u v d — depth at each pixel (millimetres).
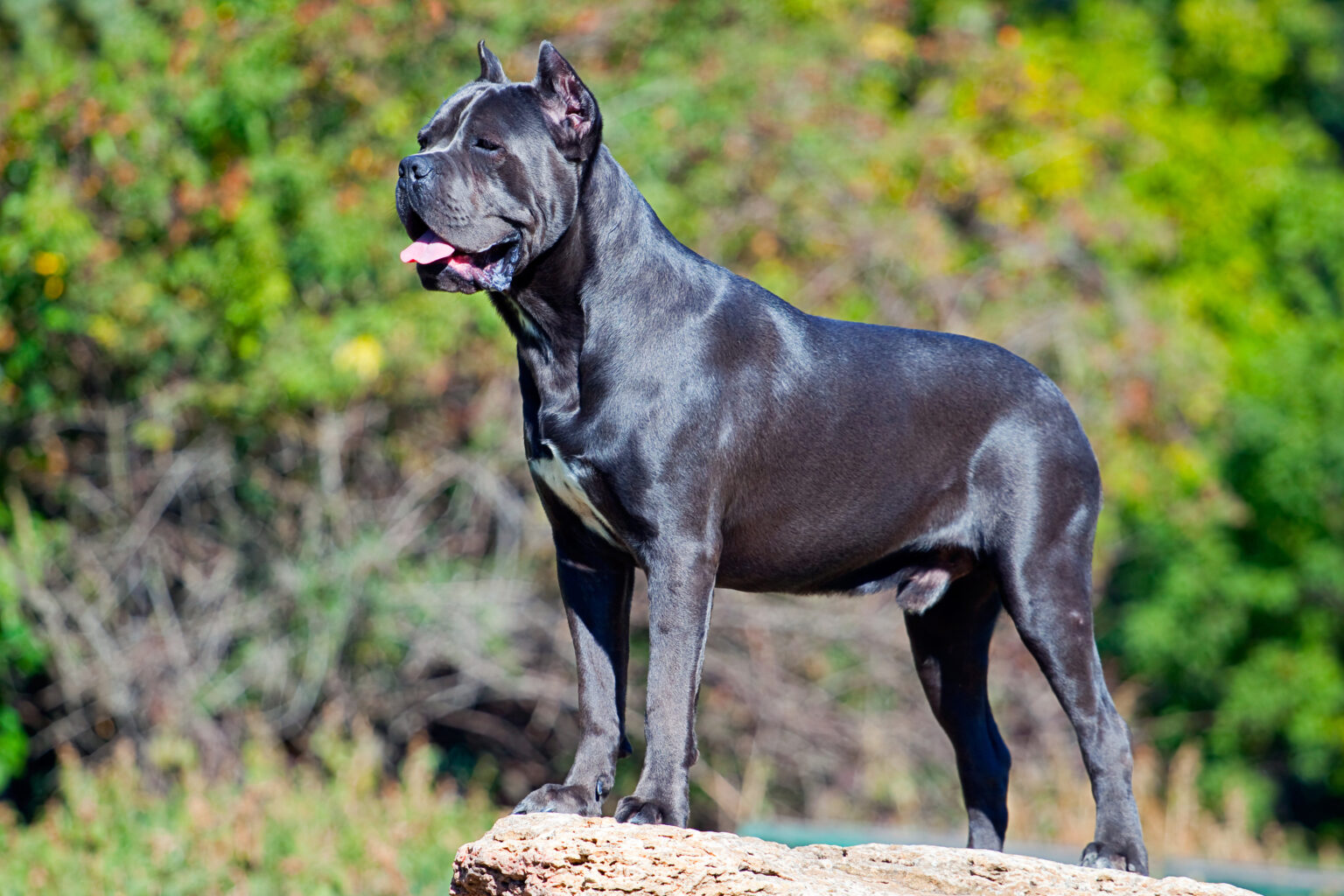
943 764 15812
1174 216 23047
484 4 14203
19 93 13219
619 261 5691
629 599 6055
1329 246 24766
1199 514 18750
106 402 14562
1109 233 17031
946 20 18969
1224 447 22266
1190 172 23406
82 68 13570
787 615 15180
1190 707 23438
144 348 13680
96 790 11844
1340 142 31359
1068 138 17188
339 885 10000
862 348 6191
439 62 14344
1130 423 16562
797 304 15016
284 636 14742
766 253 15172
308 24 13375
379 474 15117
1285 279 25312
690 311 5734
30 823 13875
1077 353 15938
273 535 14898
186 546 14938
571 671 15625
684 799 5336
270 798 11438
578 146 5652
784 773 16078
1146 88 23328
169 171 13320
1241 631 23203
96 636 14203
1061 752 15680
